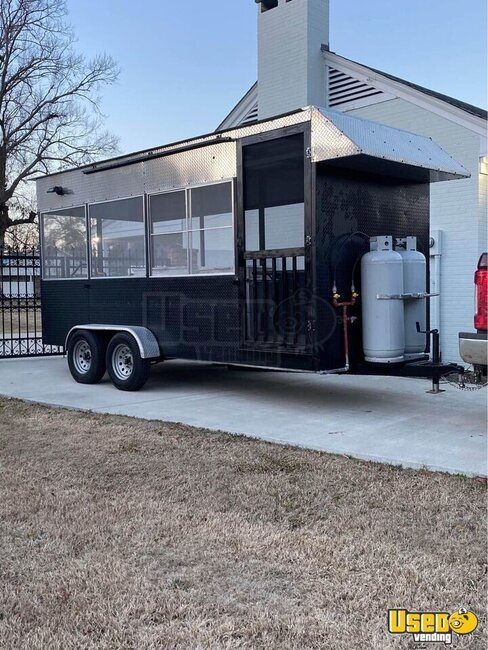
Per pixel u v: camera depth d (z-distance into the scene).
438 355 5.93
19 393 7.50
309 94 10.59
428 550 3.01
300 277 5.76
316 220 5.53
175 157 7.00
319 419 5.89
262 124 5.96
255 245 6.28
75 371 8.37
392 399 6.92
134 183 7.62
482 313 4.51
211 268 6.68
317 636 2.32
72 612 2.49
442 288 9.23
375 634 2.32
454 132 8.94
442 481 3.98
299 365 5.80
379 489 3.86
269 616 2.45
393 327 5.76
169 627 2.38
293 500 3.71
